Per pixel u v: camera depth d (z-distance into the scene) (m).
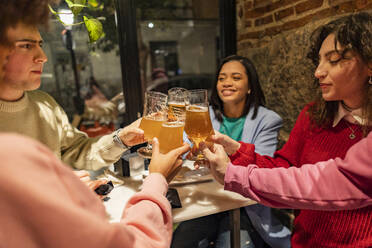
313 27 1.41
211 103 1.64
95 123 2.14
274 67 1.76
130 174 1.20
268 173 0.75
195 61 3.94
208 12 3.11
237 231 1.02
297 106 1.59
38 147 0.32
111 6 1.57
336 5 1.30
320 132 0.95
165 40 3.73
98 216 0.35
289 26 1.62
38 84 0.75
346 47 0.74
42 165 0.30
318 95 0.98
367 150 0.59
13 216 0.29
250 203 0.97
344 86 0.79
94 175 1.33
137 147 1.31
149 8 2.76
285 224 1.78
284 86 1.69
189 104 0.92
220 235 1.24
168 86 3.56
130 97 1.40
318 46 0.91
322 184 0.66
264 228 1.21
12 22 0.47
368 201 0.62
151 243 0.46
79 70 2.76
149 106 0.90
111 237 0.34
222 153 0.87
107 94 3.50
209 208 0.92
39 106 0.95
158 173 0.67
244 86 1.46
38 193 0.28
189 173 1.15
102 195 0.96
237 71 1.44
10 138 0.30
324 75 0.81
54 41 2.22
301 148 1.06
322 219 0.90
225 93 1.47
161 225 0.54
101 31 1.13
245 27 2.03
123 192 1.05
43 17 0.50
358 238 0.81
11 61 0.63
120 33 1.36
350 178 0.63
